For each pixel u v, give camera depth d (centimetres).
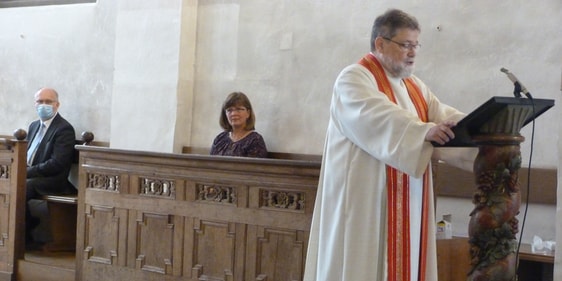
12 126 905
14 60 905
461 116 414
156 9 778
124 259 593
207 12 766
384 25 398
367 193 393
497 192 348
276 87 723
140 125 786
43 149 791
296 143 709
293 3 715
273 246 510
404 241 391
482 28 612
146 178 581
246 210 523
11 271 688
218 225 538
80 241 624
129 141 793
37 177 775
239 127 682
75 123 859
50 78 879
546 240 570
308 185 493
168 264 564
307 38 706
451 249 499
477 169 353
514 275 349
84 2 862
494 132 348
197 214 550
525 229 579
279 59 722
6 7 921
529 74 589
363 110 382
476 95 613
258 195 518
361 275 390
